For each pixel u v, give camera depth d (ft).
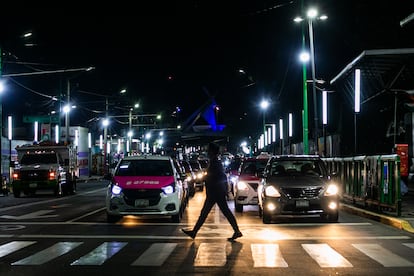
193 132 479.00
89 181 184.65
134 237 41.57
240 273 28.04
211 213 61.11
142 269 29.25
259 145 257.34
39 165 96.58
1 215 59.72
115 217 51.16
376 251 34.68
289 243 38.22
